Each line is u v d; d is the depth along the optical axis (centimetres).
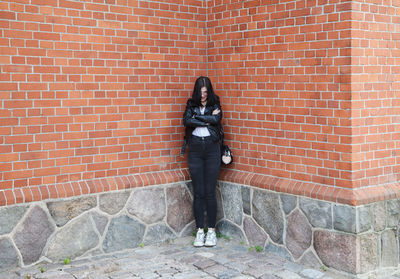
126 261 550
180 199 637
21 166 518
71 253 550
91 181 567
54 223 537
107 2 571
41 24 524
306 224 530
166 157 632
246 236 609
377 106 507
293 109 547
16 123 512
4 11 500
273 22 566
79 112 555
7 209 505
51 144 537
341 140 497
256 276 500
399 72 526
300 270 517
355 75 487
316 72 519
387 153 518
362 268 488
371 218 494
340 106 496
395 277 508
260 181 584
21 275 501
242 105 614
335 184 505
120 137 590
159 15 617
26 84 517
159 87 622
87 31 557
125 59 589
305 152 536
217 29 646
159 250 593
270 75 573
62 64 541
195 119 601
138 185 597
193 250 592
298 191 535
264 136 585
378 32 504
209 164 611
